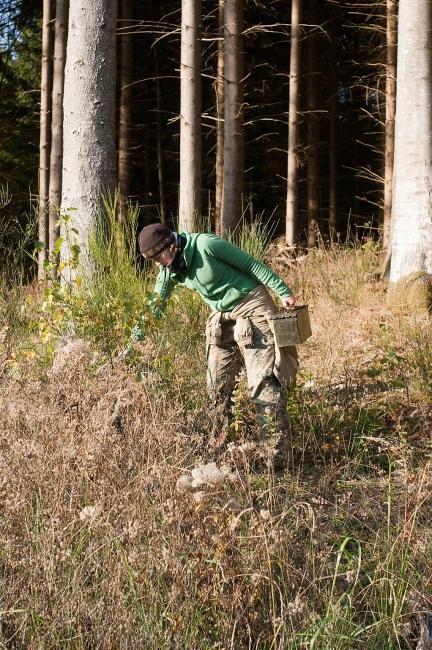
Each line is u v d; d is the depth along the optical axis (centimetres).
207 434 424
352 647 288
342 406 543
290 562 306
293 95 1492
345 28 2091
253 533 300
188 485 285
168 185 2181
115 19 711
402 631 295
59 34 1369
